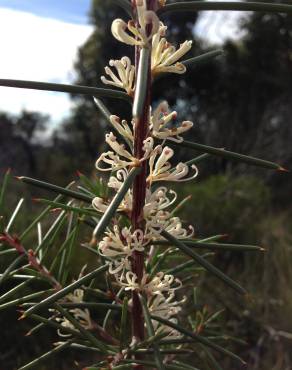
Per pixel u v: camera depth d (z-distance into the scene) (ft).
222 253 1.95
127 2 0.31
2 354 1.52
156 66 0.32
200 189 2.31
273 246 2.02
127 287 0.36
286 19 3.83
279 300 1.76
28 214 1.91
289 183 3.22
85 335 0.36
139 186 0.34
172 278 0.37
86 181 0.38
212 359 0.36
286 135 3.46
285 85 3.83
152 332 0.33
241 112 3.94
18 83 0.28
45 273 0.41
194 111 4.15
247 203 2.35
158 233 0.31
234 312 1.66
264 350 1.60
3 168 4.57
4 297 0.38
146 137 0.33
